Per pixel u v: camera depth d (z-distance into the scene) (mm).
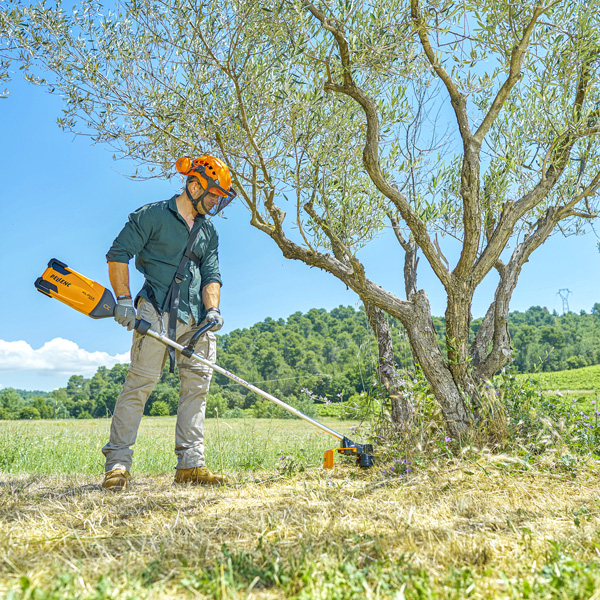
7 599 1385
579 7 4266
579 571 1629
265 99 4164
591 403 5070
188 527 2355
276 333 99812
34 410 70438
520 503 2805
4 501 2996
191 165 3713
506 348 4863
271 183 4281
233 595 1509
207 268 3910
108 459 3490
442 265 4406
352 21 3910
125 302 3461
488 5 3885
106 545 2111
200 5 3857
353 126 4684
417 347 4363
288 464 4371
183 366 3822
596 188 4980
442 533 2197
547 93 4465
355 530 2254
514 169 5129
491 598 1520
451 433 4266
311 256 4488
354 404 4996
